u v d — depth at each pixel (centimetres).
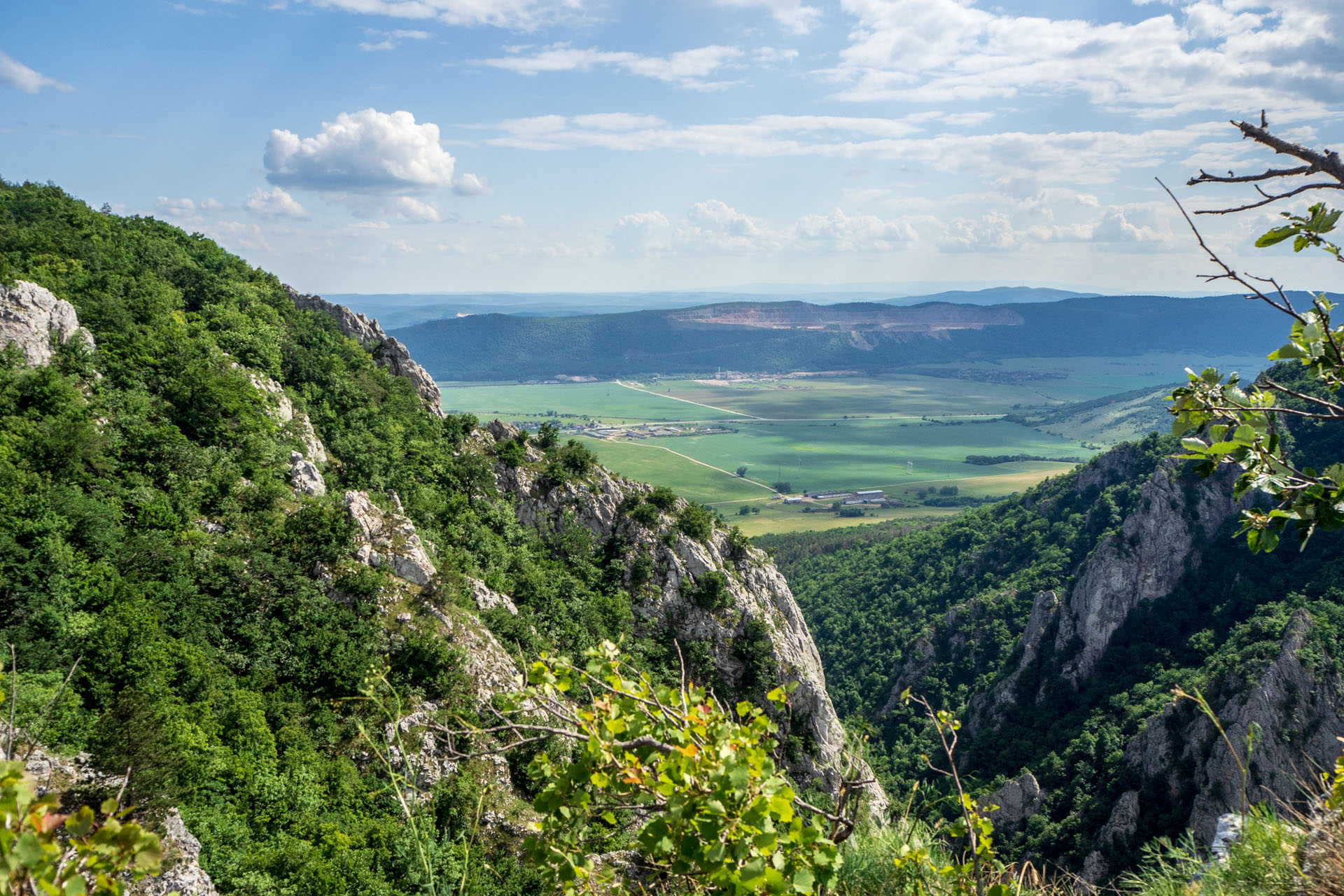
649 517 11962
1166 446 18775
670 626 11050
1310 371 871
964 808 1043
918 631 19275
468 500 11212
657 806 739
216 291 11619
